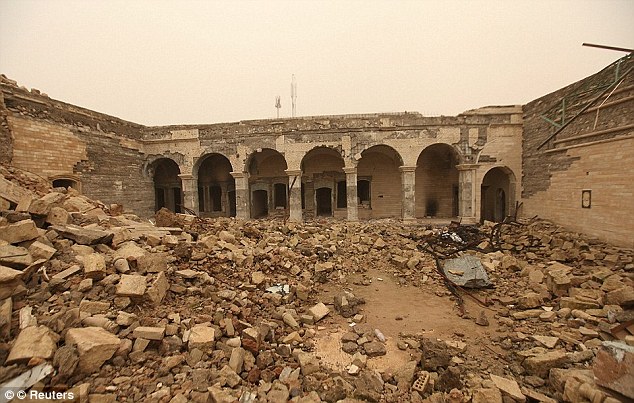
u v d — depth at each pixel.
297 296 6.80
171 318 4.32
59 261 4.65
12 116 11.09
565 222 12.25
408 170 16.52
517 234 12.30
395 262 9.67
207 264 6.46
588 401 3.36
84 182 14.21
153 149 18.31
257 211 21.23
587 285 6.93
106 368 3.30
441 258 9.88
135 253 5.24
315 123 17.08
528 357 4.48
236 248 7.79
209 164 21.39
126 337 3.74
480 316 5.98
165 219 8.66
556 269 8.18
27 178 9.10
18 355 2.91
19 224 4.55
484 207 19.08
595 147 10.70
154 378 3.36
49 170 12.52
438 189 19.73
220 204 21.73
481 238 12.04
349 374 4.17
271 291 6.51
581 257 9.11
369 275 9.05
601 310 5.79
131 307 4.33
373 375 4.02
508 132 15.88
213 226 9.51
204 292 5.39
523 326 5.72
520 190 15.81
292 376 3.93
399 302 7.12
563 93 12.70
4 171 8.55
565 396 3.61
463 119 16.14
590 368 4.12
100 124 15.14
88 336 3.37
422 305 6.95
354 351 4.79
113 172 15.95
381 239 11.54
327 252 9.80
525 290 7.36
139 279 4.59
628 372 3.16
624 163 9.53
